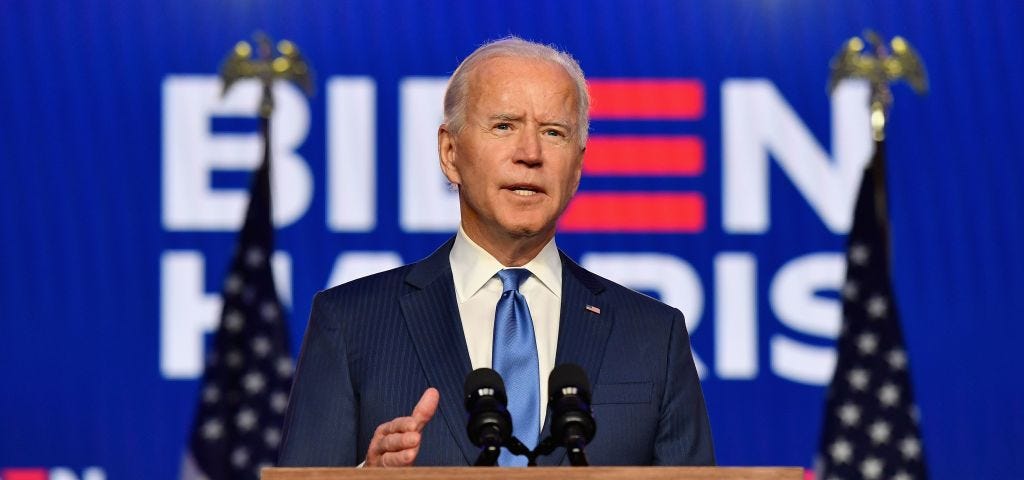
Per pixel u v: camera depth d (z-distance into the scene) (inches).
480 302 372.8
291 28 767.1
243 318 756.0
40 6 768.3
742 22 765.3
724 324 748.0
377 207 755.4
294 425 357.1
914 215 761.6
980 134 767.1
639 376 364.8
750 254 752.3
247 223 757.3
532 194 360.2
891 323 754.8
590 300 376.2
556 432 298.8
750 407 746.2
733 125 757.9
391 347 362.3
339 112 760.3
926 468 749.3
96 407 752.3
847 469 743.7
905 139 764.6
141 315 756.0
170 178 759.1
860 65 765.3
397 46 765.9
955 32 771.4
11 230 757.3
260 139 760.3
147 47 766.5
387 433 298.2
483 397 301.4
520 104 359.6
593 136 756.0
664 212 753.6
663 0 767.1
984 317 759.1
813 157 757.3
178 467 751.7
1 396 749.9
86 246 757.9
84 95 764.0
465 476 272.5
